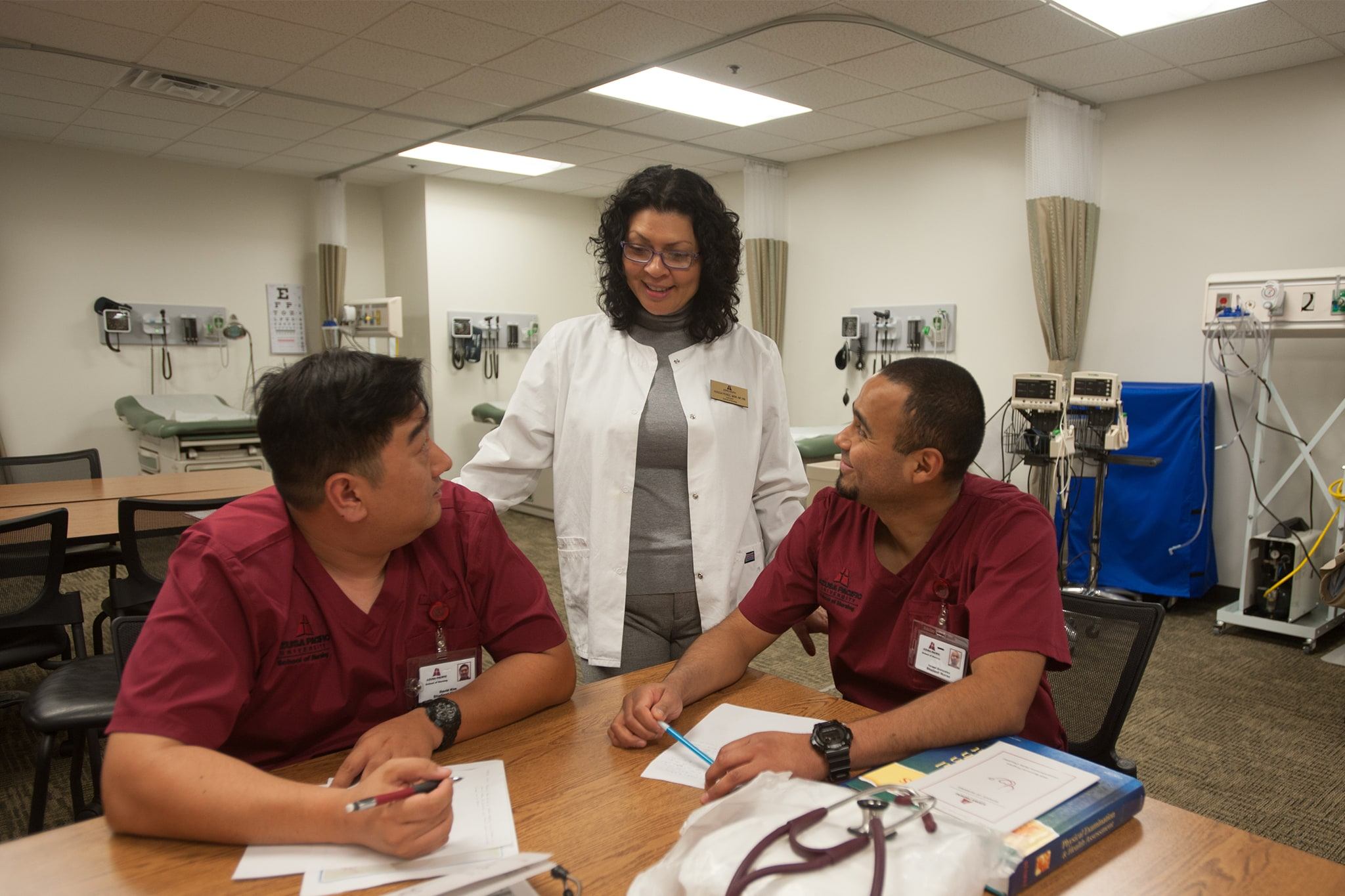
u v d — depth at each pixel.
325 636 1.16
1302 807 2.49
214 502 2.74
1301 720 3.07
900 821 0.78
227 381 6.69
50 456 4.05
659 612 1.79
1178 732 2.98
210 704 1.01
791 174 6.39
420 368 1.09
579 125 5.29
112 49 4.00
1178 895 0.84
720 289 1.79
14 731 2.99
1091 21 3.59
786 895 0.68
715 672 1.40
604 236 1.81
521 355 7.56
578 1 3.45
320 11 3.54
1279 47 3.80
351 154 6.13
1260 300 3.76
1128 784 1.00
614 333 1.86
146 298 6.28
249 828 0.91
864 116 5.05
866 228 5.94
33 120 5.22
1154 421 4.36
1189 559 4.29
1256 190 4.23
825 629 1.67
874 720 1.12
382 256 7.48
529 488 1.90
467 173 6.77
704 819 0.82
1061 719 1.55
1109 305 4.80
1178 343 4.55
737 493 1.82
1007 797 0.96
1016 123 5.11
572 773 1.11
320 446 1.01
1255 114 4.21
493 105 4.92
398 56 4.09
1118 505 4.49
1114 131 4.72
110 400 6.18
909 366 1.26
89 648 3.76
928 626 1.35
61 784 2.61
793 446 2.00
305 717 1.17
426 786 0.91
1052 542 1.30
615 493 1.77
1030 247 4.70
